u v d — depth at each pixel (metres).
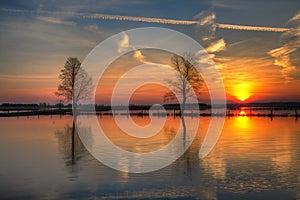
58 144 22.31
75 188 11.29
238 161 15.67
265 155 17.19
